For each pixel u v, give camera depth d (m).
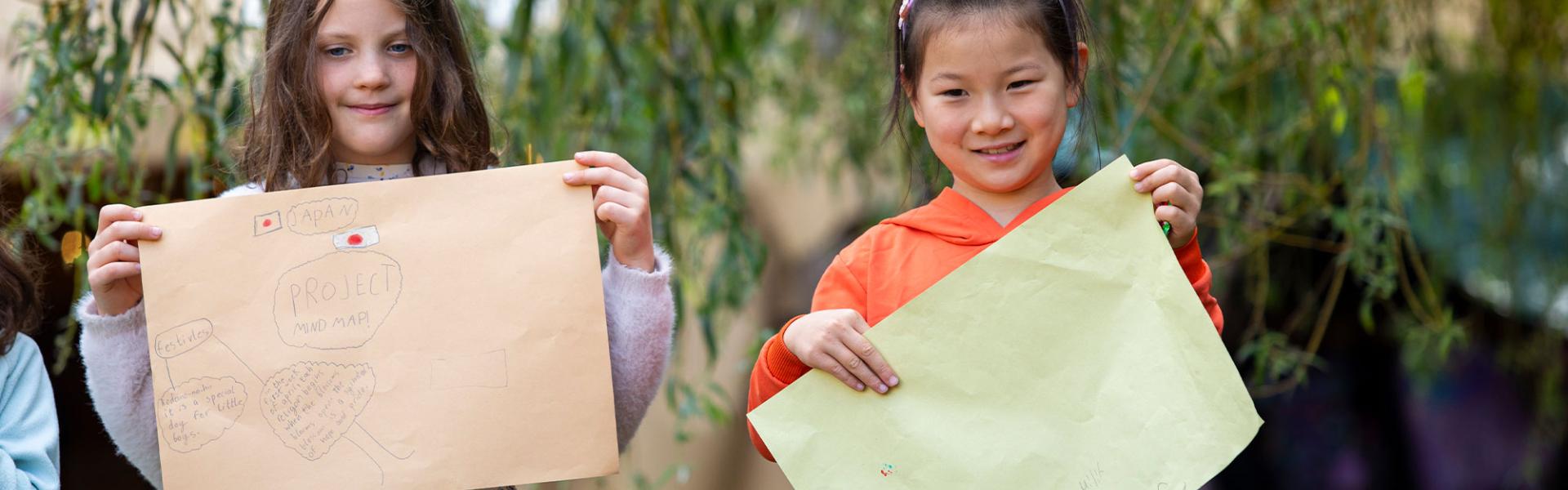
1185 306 1.53
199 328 1.61
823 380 1.57
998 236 1.67
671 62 2.92
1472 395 4.26
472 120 1.82
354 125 1.69
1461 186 3.75
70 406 3.61
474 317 1.64
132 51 2.43
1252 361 4.05
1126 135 2.54
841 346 1.55
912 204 2.54
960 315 1.57
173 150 2.46
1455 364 4.22
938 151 1.67
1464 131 3.63
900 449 1.54
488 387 1.63
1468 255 3.94
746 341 4.99
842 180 4.50
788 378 1.65
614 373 1.75
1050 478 1.52
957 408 1.55
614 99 2.78
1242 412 1.49
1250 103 2.93
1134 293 1.55
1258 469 4.46
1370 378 4.32
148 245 1.62
